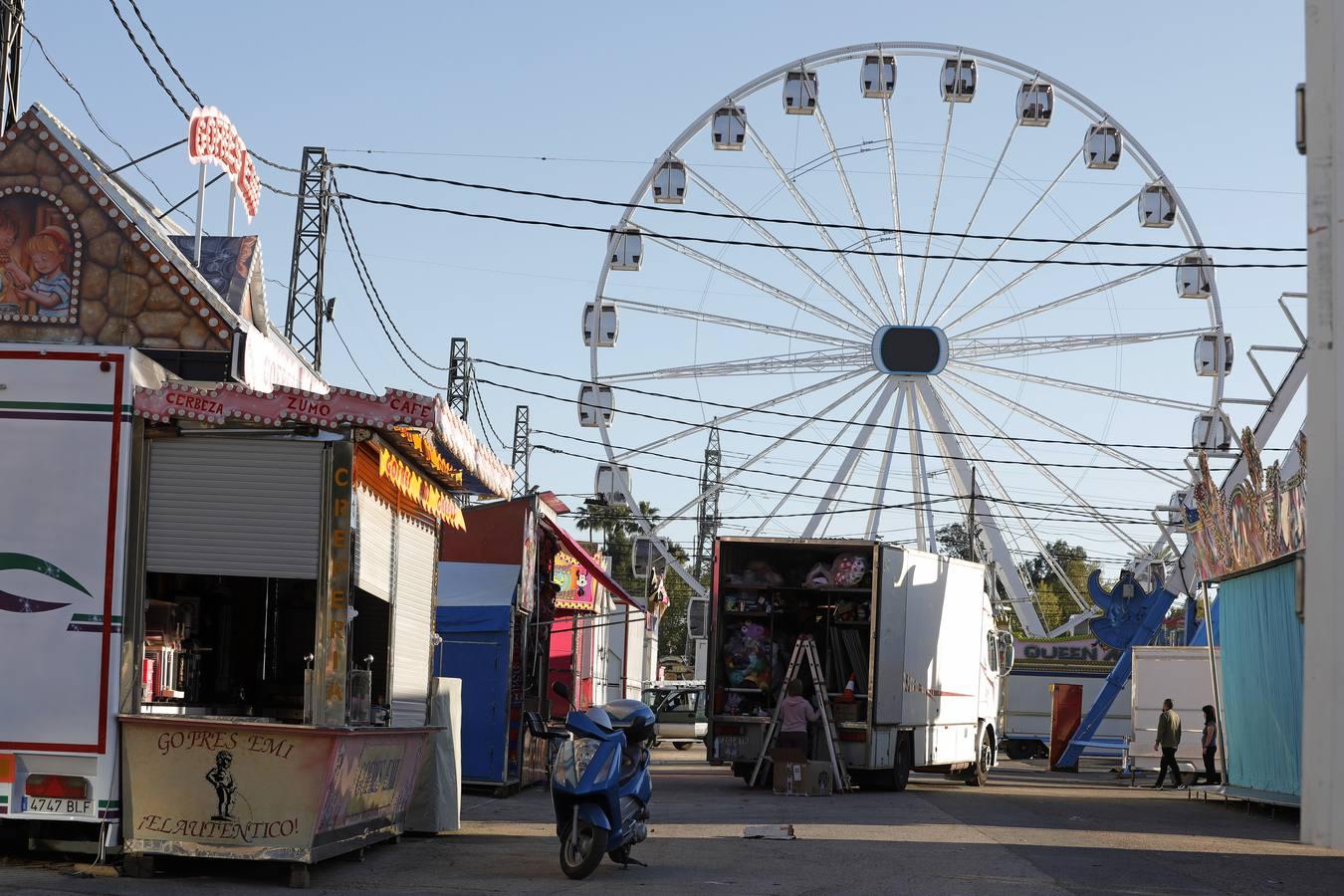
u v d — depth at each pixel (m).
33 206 10.99
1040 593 101.88
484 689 20.14
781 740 20.88
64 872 9.80
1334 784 3.33
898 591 22.03
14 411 10.22
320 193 25.83
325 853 10.16
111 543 10.13
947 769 26.52
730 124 40.81
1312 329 3.41
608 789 10.79
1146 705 29.58
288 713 12.79
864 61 41.34
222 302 11.06
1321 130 3.41
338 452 10.28
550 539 24.16
